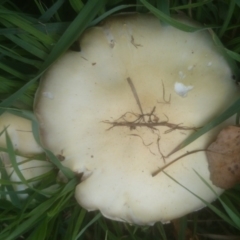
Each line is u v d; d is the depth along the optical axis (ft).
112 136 0.58
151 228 0.74
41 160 0.64
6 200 0.67
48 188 0.66
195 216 0.73
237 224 0.62
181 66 0.59
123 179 0.59
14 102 0.64
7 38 0.67
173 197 0.59
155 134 0.58
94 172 0.59
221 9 0.66
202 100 0.59
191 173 0.59
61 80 0.58
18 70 0.68
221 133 0.59
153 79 0.58
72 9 0.70
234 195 0.68
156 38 0.58
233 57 0.59
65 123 0.58
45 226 0.63
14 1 0.72
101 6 0.59
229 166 0.59
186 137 0.59
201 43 0.59
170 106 0.59
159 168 0.58
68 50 0.59
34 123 0.59
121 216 0.60
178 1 0.68
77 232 0.66
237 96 0.60
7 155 0.64
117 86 0.58
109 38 0.58
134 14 0.59
